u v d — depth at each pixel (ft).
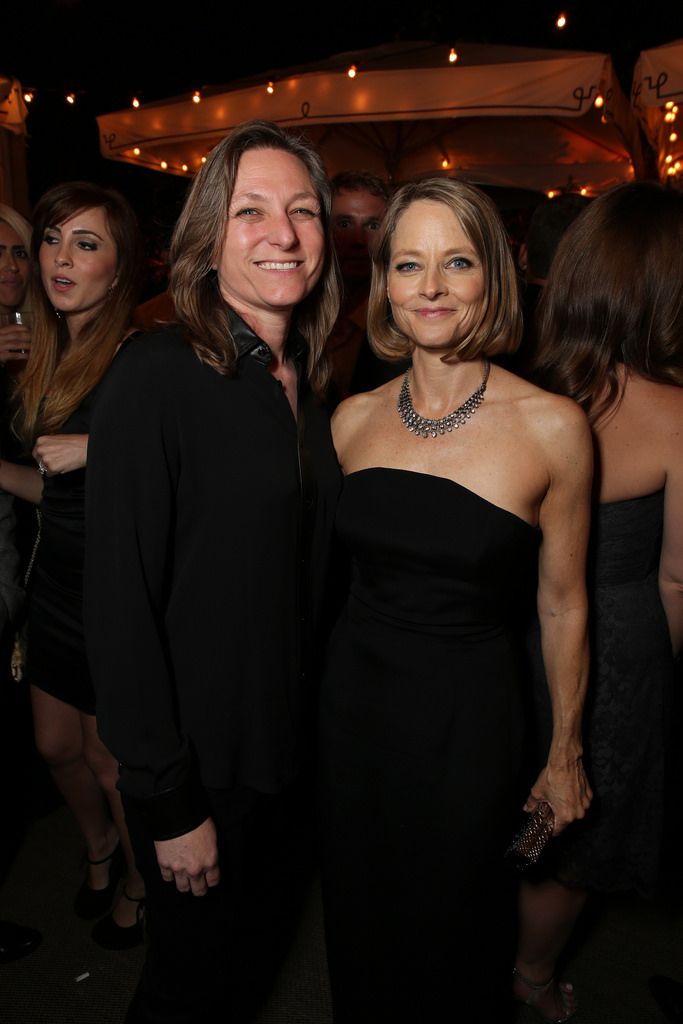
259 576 4.33
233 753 4.50
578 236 5.02
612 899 7.58
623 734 5.30
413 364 4.91
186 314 4.27
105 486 3.99
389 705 4.84
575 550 4.70
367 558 4.90
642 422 4.89
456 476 4.64
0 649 6.19
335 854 5.23
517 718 4.87
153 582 4.11
